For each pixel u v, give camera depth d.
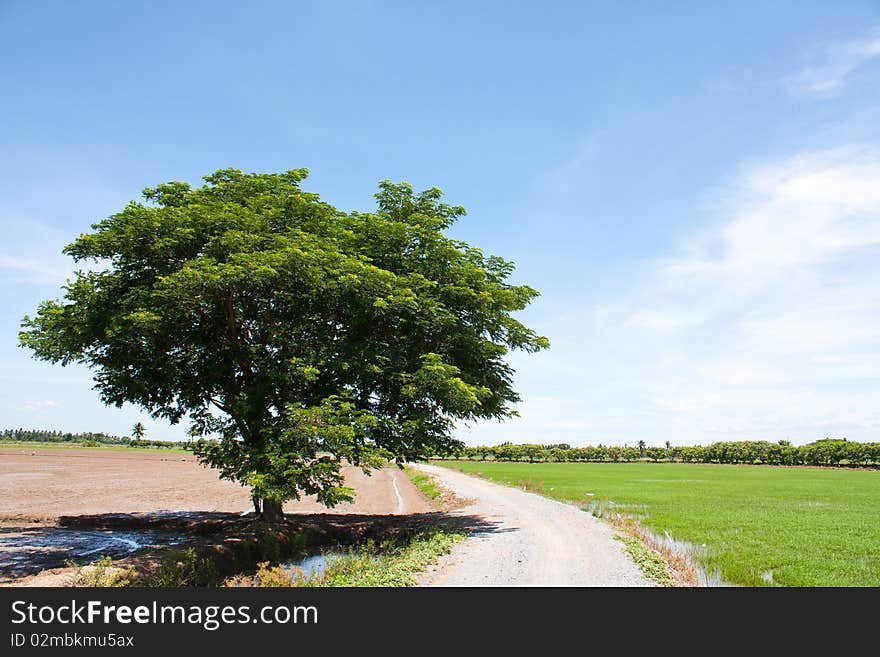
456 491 41.12
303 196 20.38
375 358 19.80
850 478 67.19
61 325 18.39
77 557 17.77
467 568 14.12
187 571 13.84
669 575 13.70
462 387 19.00
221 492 42.56
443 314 21.09
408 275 21.70
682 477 66.19
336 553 18.12
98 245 16.69
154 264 17.89
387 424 20.62
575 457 142.88
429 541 17.58
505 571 13.80
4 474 56.38
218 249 17.22
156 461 100.69
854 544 18.78
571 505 31.02
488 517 25.45
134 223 16.86
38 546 19.72
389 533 21.48
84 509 31.31
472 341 22.25
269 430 17.36
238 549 16.55
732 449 130.75
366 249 21.55
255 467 17.09
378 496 42.12
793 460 119.25
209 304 17.67
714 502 33.66
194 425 20.38
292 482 16.47
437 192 25.58
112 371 19.56
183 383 20.48
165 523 25.08
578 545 17.58
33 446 158.50
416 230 22.56
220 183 20.36
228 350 19.91
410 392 19.08
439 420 22.58
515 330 24.56
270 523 20.86
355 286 18.39
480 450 144.88
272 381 18.20
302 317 19.72
